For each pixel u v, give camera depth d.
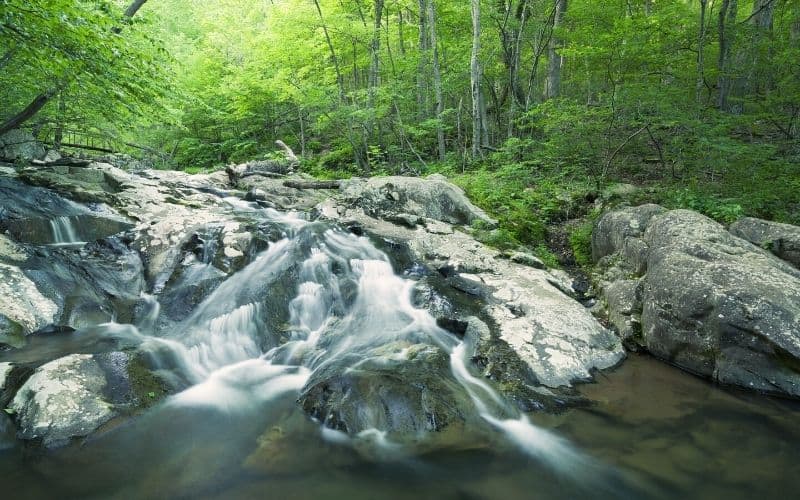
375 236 8.27
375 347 5.29
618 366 5.41
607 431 4.10
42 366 4.23
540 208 10.20
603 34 9.95
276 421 4.12
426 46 15.48
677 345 5.37
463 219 9.50
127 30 8.13
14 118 8.52
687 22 11.30
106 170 10.38
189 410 4.28
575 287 7.50
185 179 11.38
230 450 3.71
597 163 11.13
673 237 6.23
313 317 6.27
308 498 3.20
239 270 6.79
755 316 4.80
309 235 7.80
